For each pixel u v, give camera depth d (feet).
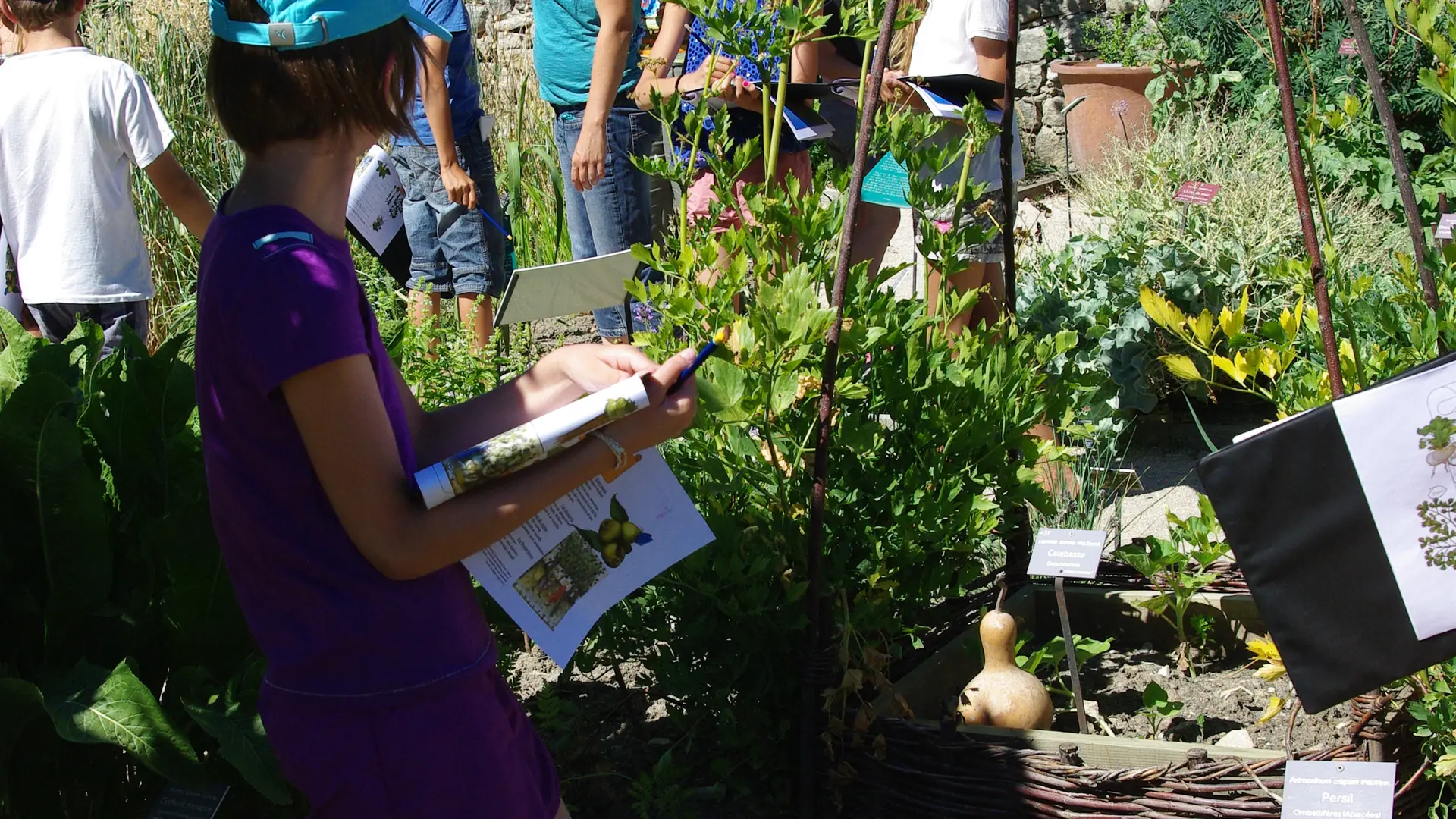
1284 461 6.07
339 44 4.62
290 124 4.65
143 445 7.22
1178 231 16.14
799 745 7.72
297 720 5.06
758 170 11.98
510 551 5.44
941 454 8.39
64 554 6.55
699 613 8.12
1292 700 8.65
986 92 9.70
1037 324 14.43
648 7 16.20
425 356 11.85
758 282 8.21
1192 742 8.45
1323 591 6.14
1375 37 21.13
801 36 8.96
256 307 4.50
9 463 6.54
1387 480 5.93
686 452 8.61
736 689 8.04
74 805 6.81
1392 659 6.08
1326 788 6.47
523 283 9.85
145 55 20.74
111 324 12.90
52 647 6.64
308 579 4.89
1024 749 7.20
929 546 8.50
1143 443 14.96
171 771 5.96
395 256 14.73
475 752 5.13
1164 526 12.61
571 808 8.43
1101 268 15.40
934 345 8.57
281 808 6.90
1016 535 9.64
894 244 22.45
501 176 22.91
